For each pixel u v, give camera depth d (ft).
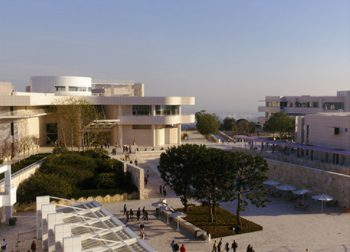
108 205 173.47
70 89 335.06
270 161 225.56
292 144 254.88
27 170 171.32
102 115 307.99
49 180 164.96
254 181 144.56
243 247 122.01
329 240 129.49
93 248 86.33
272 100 503.20
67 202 167.94
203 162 142.82
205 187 143.84
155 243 124.57
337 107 451.94
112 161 207.41
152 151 272.51
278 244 125.18
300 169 199.93
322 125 236.43
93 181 188.85
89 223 105.50
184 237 131.13
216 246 119.03
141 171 184.65
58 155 205.46
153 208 168.96
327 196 168.14
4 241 111.24
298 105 482.69
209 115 381.40
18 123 233.76
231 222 147.64
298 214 162.91
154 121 303.48
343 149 215.72
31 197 159.84
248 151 268.41
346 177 170.71
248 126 469.98
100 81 359.25
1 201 137.08
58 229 89.20
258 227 141.28
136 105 306.55
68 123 280.31
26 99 227.61
